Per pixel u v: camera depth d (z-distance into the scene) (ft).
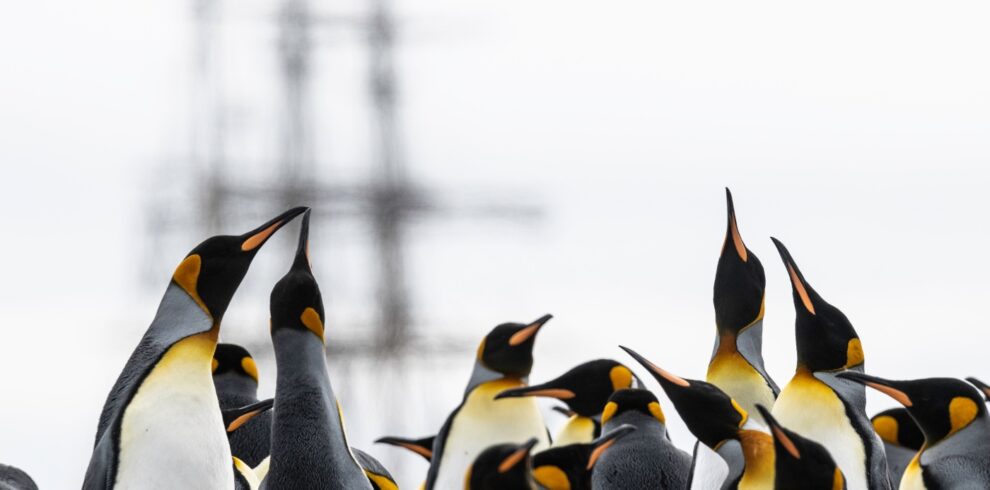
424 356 159.53
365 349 157.69
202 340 38.73
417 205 167.53
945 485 40.01
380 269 165.48
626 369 47.75
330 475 35.60
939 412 40.75
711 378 45.55
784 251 45.34
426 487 46.32
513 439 46.14
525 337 47.06
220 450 37.70
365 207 165.99
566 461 37.76
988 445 40.37
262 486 36.78
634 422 42.01
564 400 47.37
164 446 36.68
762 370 45.57
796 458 32.07
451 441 46.16
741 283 45.73
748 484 36.09
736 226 46.47
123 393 37.63
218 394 47.73
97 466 36.55
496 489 29.94
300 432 36.11
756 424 39.52
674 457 41.04
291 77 173.58
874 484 41.14
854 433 41.96
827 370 43.21
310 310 37.78
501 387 46.96
